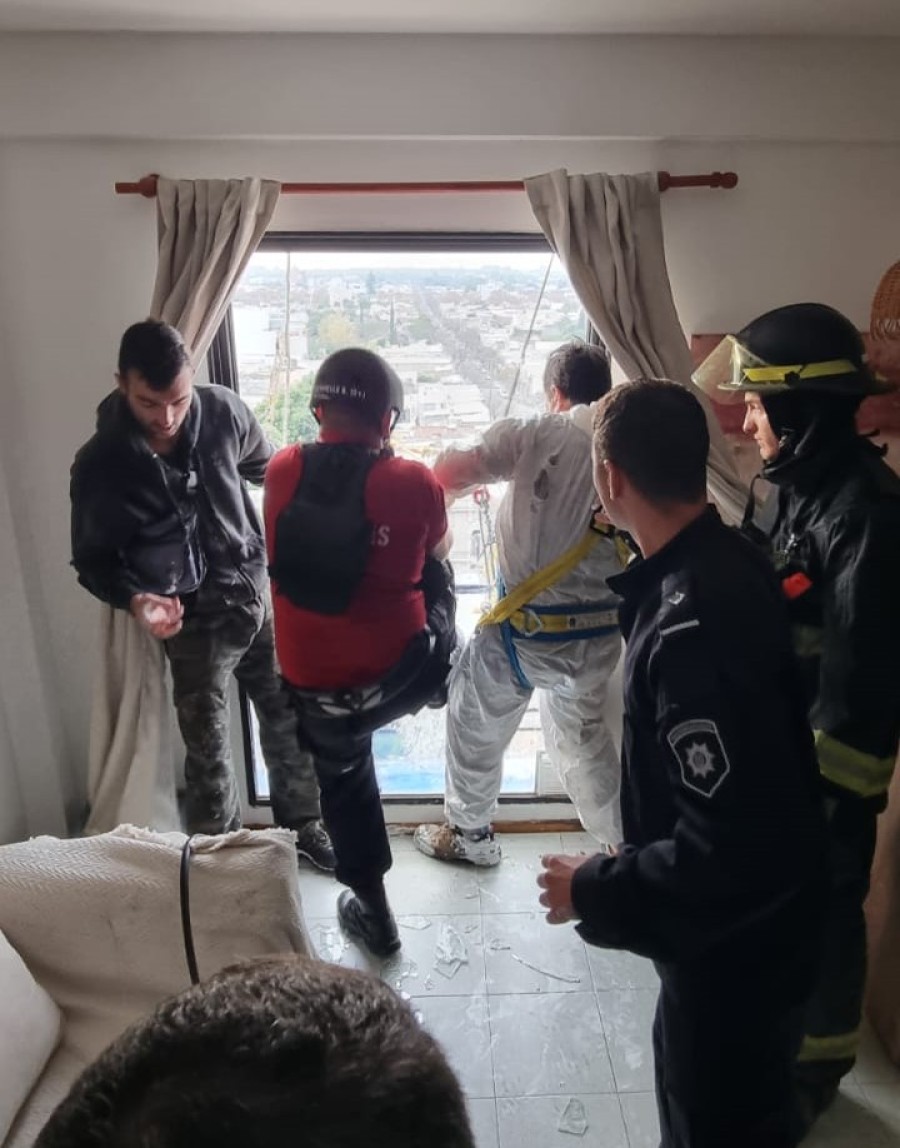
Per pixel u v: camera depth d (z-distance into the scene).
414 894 2.53
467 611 2.62
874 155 2.30
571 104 2.19
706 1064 1.35
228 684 2.61
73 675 2.60
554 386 2.10
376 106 2.17
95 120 2.15
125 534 1.99
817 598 1.61
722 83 2.19
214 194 2.11
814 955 1.33
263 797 2.82
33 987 1.52
